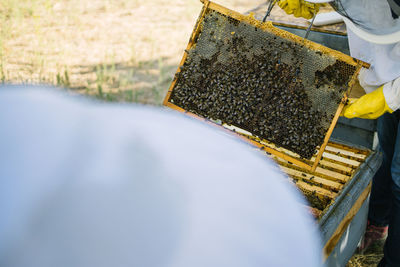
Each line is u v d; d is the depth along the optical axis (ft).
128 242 1.14
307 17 7.87
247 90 7.03
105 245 1.12
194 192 1.32
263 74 6.89
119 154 1.23
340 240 6.78
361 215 7.98
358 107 7.05
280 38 6.73
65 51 18.22
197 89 7.26
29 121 1.17
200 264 1.20
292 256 1.54
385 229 9.55
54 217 1.10
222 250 1.29
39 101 1.21
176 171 1.31
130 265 1.12
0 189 1.10
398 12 5.11
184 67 7.23
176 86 7.38
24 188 1.11
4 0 23.06
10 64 16.51
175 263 1.17
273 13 11.61
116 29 20.76
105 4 23.98
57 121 1.20
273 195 1.61
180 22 21.61
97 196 1.15
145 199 1.20
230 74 7.07
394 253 7.87
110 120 1.29
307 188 6.82
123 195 1.18
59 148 1.17
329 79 6.61
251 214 1.47
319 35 9.48
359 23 5.66
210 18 7.02
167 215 1.22
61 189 1.13
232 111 7.13
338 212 6.01
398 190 7.53
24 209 1.09
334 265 6.81
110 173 1.20
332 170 7.55
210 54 7.15
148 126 1.38
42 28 20.45
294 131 6.91
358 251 9.52
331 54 6.44
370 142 9.31
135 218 1.16
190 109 7.39
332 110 6.70
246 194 1.48
